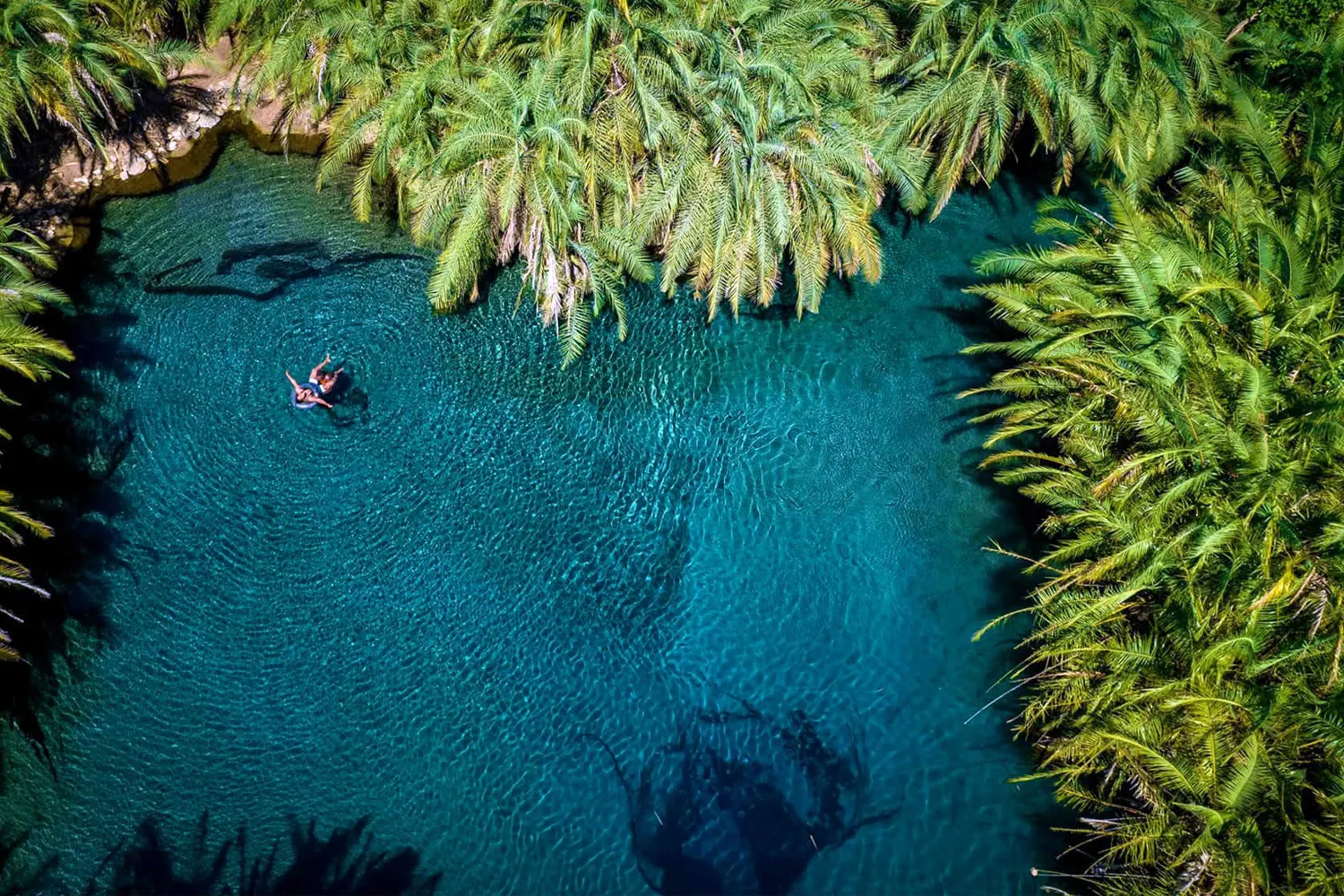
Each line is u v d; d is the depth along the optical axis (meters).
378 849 13.23
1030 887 12.82
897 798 13.61
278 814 13.37
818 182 15.46
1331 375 12.51
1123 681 12.08
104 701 13.88
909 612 14.95
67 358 14.24
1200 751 11.52
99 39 15.98
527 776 13.79
